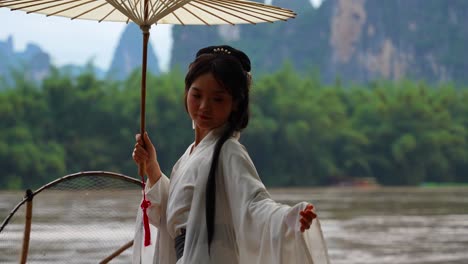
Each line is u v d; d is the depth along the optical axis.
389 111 118.56
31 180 94.75
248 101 4.53
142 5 4.71
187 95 4.55
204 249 4.34
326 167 111.56
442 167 117.81
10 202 47.91
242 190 4.25
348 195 71.00
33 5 4.80
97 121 102.25
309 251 3.95
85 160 100.31
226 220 4.38
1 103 95.75
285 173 110.00
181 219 4.49
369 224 33.69
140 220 5.00
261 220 4.12
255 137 107.12
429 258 20.86
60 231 8.86
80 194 6.29
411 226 32.66
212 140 4.51
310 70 143.38
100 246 6.87
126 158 102.31
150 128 104.06
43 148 96.94
